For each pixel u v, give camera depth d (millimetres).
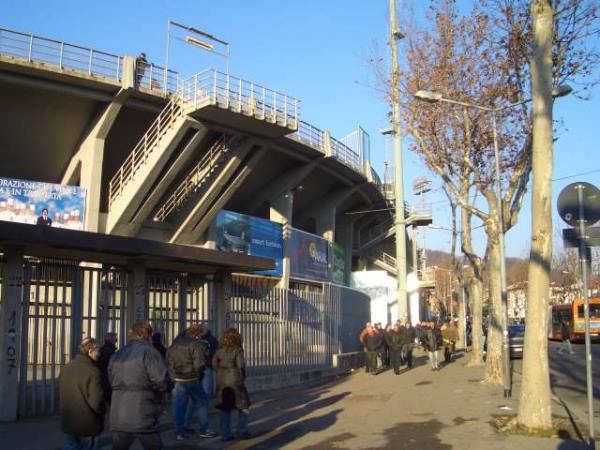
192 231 28641
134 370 6676
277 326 18156
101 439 9219
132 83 24469
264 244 32344
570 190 8852
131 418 6590
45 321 11148
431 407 13531
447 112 19000
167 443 9625
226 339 9922
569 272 62812
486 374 18297
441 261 92125
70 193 24891
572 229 8781
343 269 44125
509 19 16906
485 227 18500
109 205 27297
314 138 33844
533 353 10211
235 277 18188
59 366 11656
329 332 22203
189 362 9930
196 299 14344
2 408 10359
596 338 46656
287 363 18516
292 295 19281
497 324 18281
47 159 27234
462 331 42500
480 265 26516
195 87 24453
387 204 49812
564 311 50406
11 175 27250
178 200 27719
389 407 13641
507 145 18625
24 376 10797
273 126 26578
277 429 10875
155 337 11750
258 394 16203
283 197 35125
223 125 26000
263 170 33500
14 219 23531
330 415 12500
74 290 11586
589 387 8523
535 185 10250
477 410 12875
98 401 7004
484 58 18344
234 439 9883
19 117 24812
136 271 12375
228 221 29984
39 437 9180
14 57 22328
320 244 38844
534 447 9000
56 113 25266
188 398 10273
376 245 56281
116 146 27484
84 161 26250
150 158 25203
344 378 21062
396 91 20016
